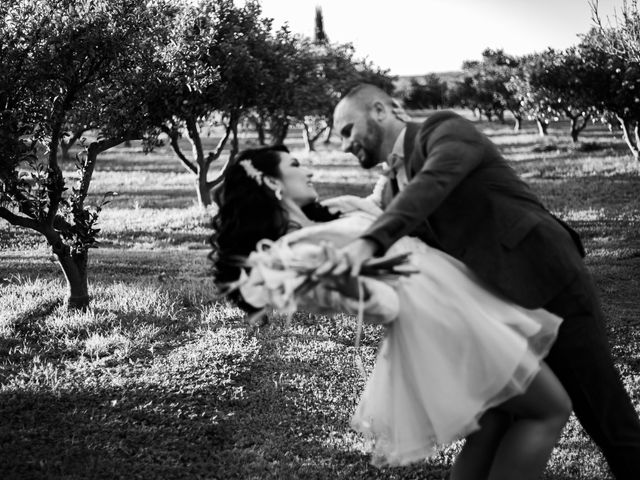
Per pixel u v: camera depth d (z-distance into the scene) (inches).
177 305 388.5
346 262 86.7
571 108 1168.8
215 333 338.0
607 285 458.0
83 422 229.0
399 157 108.4
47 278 446.3
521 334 100.1
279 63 793.6
